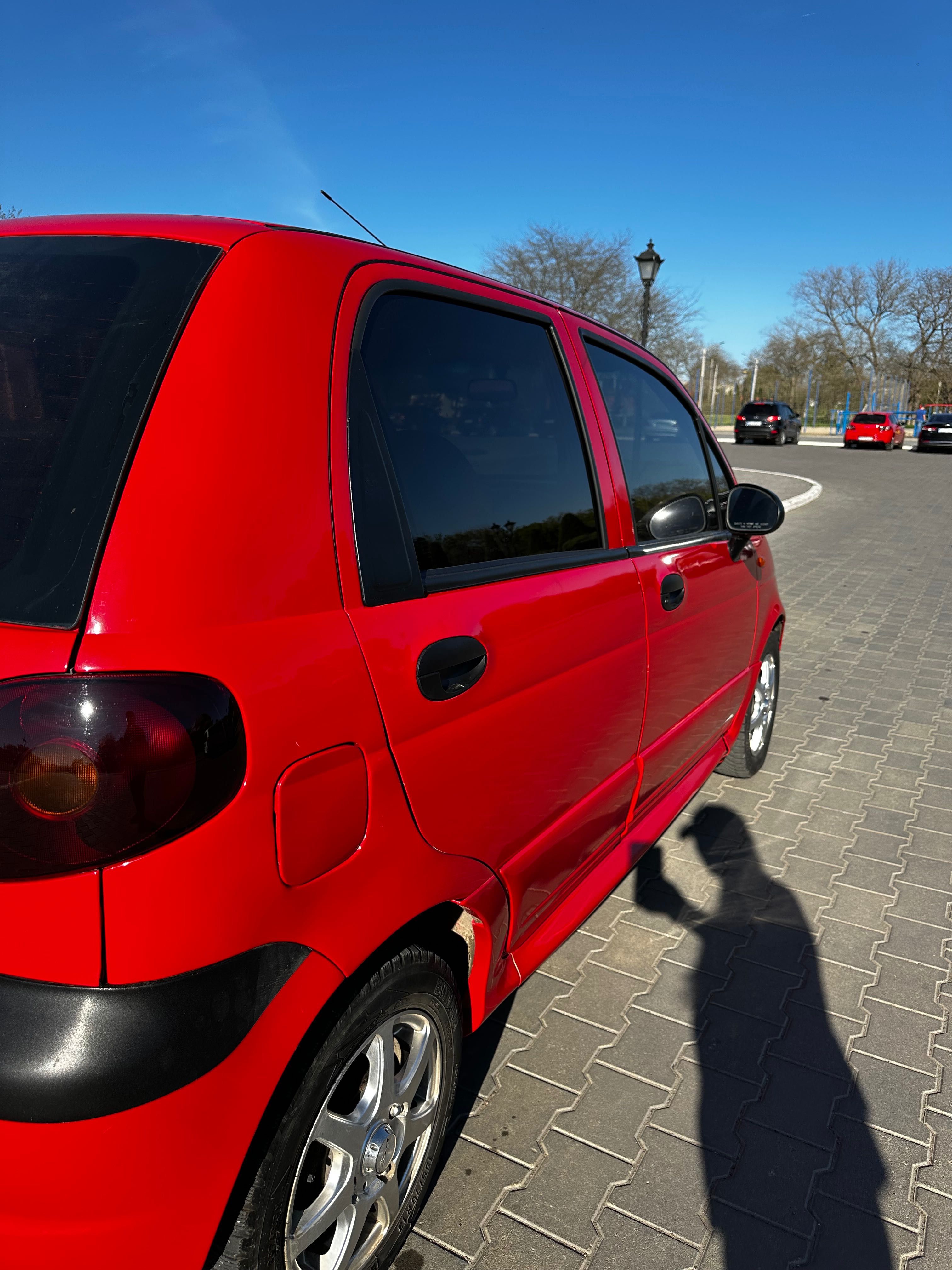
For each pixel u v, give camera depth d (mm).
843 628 7504
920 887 3307
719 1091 2250
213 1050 1117
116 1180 1069
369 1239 1626
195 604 1130
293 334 1379
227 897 1126
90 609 1067
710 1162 2031
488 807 1727
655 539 2592
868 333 61219
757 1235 1849
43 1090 1024
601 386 2457
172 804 1061
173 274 1350
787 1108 2201
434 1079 1707
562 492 2152
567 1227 1852
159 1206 1110
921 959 2854
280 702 1193
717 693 3258
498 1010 2539
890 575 10039
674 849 3568
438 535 1651
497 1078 2273
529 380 2084
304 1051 1334
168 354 1230
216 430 1212
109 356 1253
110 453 1158
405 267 1738
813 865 3455
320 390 1399
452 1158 2018
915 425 55094
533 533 1990
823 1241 1842
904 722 5156
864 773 4387
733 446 35375
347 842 1332
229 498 1200
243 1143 1190
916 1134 2131
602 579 2188
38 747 1019
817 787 4203
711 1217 1888
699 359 49812
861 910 3139
